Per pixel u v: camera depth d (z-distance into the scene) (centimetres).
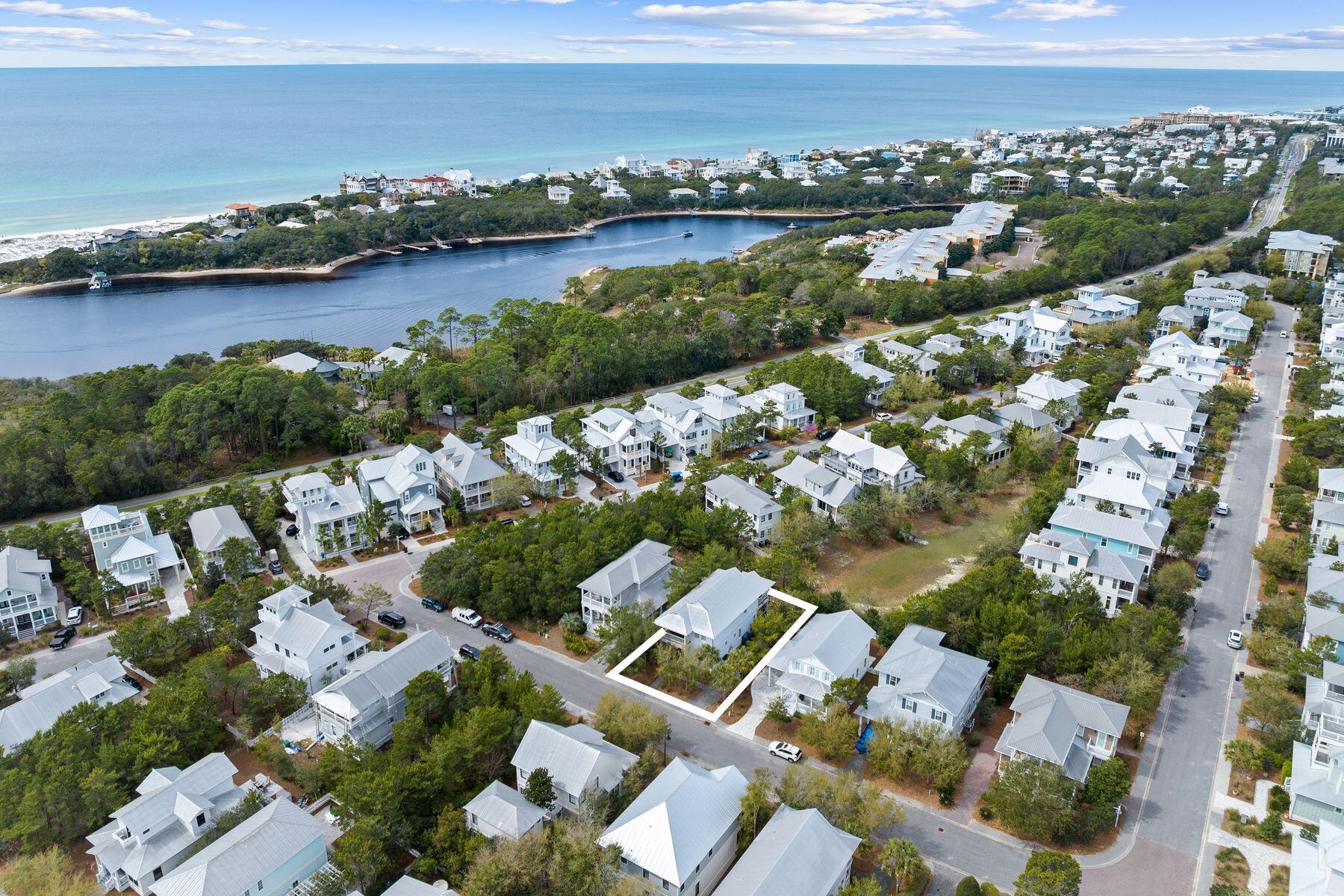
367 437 15462
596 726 7869
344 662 8906
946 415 14788
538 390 16750
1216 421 14950
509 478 12731
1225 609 10231
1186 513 11494
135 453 13338
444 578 10331
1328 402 15200
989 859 6788
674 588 9806
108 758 7156
